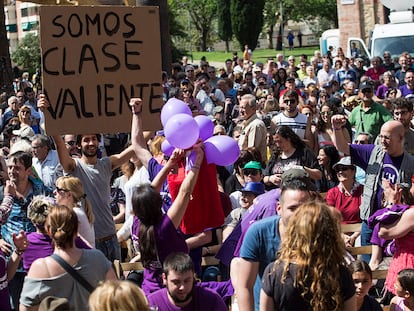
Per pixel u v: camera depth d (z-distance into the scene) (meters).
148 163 8.74
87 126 8.97
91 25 8.91
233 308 7.81
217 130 13.10
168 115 8.59
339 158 12.08
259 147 13.16
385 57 27.44
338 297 5.57
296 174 6.58
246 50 37.94
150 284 7.48
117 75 9.00
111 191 11.82
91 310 5.07
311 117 14.28
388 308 8.24
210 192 7.96
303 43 83.81
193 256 8.60
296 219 5.62
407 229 8.03
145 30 9.05
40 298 6.91
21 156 9.27
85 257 7.03
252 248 6.30
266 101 16.64
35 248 8.16
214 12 75.75
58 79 8.85
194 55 67.31
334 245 5.56
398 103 11.70
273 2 75.56
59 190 8.55
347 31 45.66
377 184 9.58
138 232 7.63
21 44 52.59
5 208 9.22
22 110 15.50
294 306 5.63
